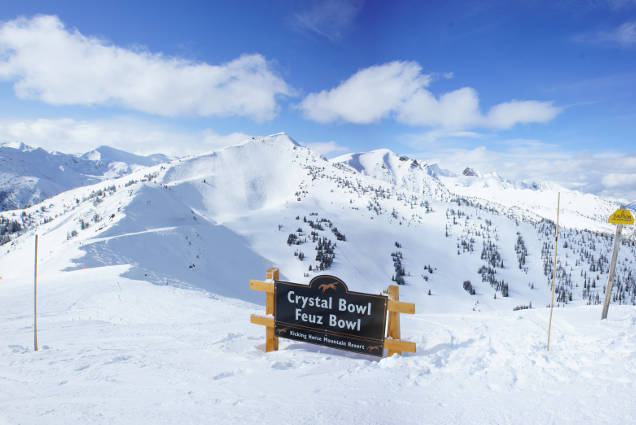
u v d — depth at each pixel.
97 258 89.44
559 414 3.73
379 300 6.77
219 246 169.25
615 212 8.34
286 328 7.40
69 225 172.38
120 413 4.19
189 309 15.24
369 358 6.85
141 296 18.28
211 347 7.64
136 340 8.64
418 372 5.43
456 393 4.51
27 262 119.25
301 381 5.23
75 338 8.95
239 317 13.49
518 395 4.30
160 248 119.94
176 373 5.70
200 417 4.02
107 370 5.89
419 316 11.95
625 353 5.21
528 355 5.74
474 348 6.54
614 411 3.67
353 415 3.97
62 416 4.14
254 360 6.48
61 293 19.00
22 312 14.89
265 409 4.20
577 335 6.75
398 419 3.84
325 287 7.12
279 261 183.88
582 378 4.61
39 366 6.13
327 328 7.13
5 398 4.75
